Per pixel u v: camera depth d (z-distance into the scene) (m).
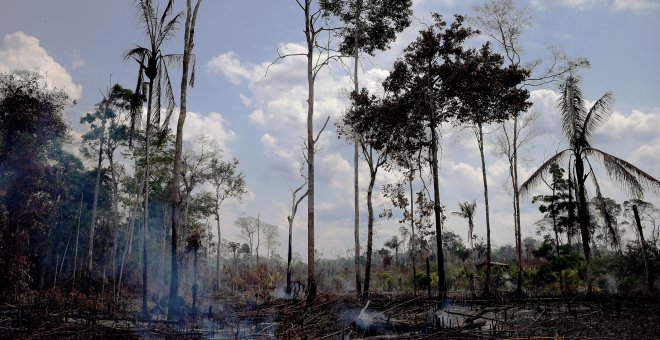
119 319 16.19
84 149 35.62
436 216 21.97
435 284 34.91
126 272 40.31
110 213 46.22
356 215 28.00
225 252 71.56
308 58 21.92
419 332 12.97
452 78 23.20
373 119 25.53
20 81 23.81
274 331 12.93
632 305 17.83
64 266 44.16
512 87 24.39
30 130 24.53
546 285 28.84
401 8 25.69
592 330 13.22
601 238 35.44
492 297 22.91
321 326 12.90
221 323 14.64
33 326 11.52
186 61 18.81
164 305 19.42
